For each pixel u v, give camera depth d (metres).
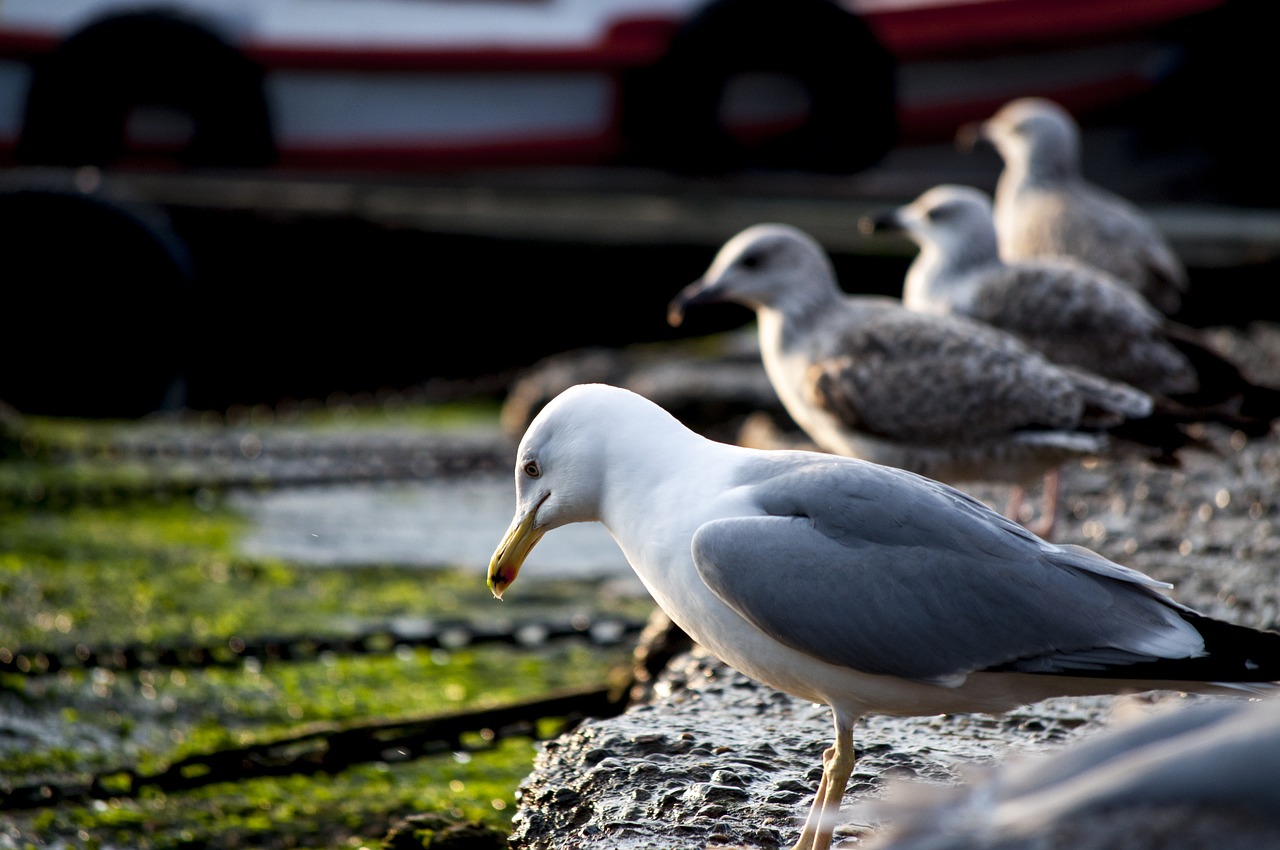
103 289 15.95
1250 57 18.55
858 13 18.70
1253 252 15.30
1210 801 2.88
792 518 4.67
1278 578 7.02
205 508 11.58
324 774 6.97
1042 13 18.41
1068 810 2.99
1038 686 4.65
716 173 18.83
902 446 8.16
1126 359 9.08
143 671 8.11
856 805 4.94
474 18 18.67
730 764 5.32
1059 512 8.54
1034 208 11.90
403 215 16.72
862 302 8.73
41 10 18.59
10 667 7.98
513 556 5.08
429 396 16.36
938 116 18.97
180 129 18.78
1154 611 4.58
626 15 18.64
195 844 6.34
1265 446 9.45
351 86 18.77
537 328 16.89
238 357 16.91
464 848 6.15
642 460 4.88
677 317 8.75
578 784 5.27
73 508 11.36
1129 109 19.06
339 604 9.39
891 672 4.55
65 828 6.43
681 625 4.94
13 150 18.77
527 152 19.11
